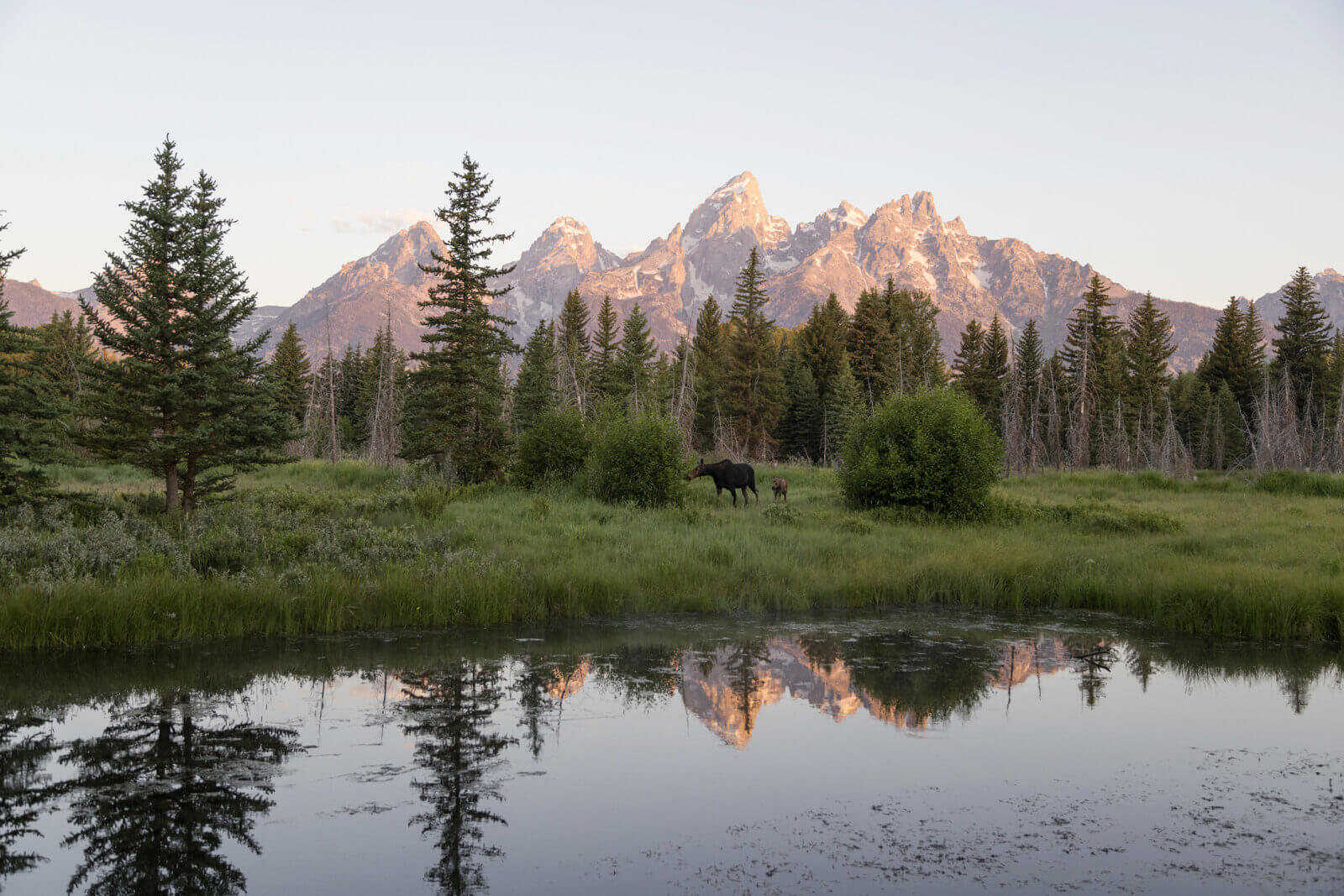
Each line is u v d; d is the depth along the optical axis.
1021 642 11.02
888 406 22.47
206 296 17.12
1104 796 6.05
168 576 11.16
